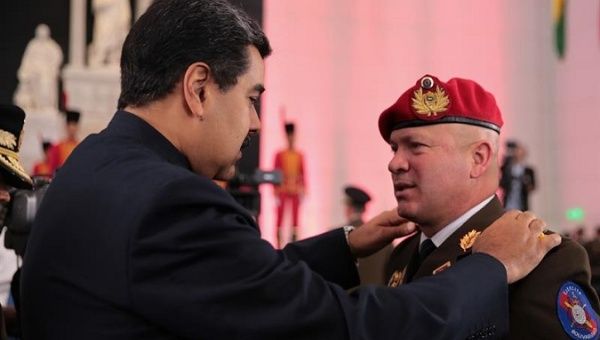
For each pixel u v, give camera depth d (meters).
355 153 18.12
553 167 19.34
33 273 1.84
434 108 2.34
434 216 2.38
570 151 19.25
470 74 19.20
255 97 1.97
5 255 3.74
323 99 18.14
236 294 1.69
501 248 1.94
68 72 14.20
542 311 2.08
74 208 1.81
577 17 19.53
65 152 11.40
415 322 1.74
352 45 18.48
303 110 18.00
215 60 1.87
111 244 1.71
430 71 18.86
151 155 1.85
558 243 1.99
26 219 2.67
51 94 14.25
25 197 2.68
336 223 17.72
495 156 2.39
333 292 1.77
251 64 1.92
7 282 3.74
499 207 2.40
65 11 16.03
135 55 1.92
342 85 18.31
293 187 13.45
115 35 14.46
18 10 15.88
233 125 1.91
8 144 2.50
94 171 1.84
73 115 11.55
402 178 2.39
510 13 19.48
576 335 2.07
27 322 1.88
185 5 1.89
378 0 18.75
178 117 1.89
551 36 19.61
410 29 18.88
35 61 14.29
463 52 19.19
